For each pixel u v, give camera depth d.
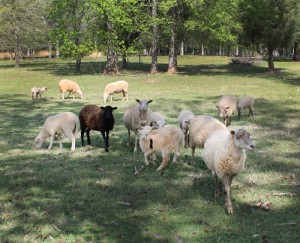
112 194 7.69
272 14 36.75
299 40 44.97
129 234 6.05
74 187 8.15
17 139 12.59
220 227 6.22
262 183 8.09
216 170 6.76
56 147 11.50
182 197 7.47
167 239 5.88
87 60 62.16
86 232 6.14
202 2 35.19
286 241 5.72
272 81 30.41
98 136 12.95
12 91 27.31
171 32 37.72
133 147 11.40
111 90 20.17
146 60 62.25
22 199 7.54
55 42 38.31
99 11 34.00
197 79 32.69
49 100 21.72
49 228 6.29
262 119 15.19
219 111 13.73
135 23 36.97
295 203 7.05
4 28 52.44
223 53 93.12
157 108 17.66
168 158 9.02
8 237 6.00
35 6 54.56
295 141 11.56
